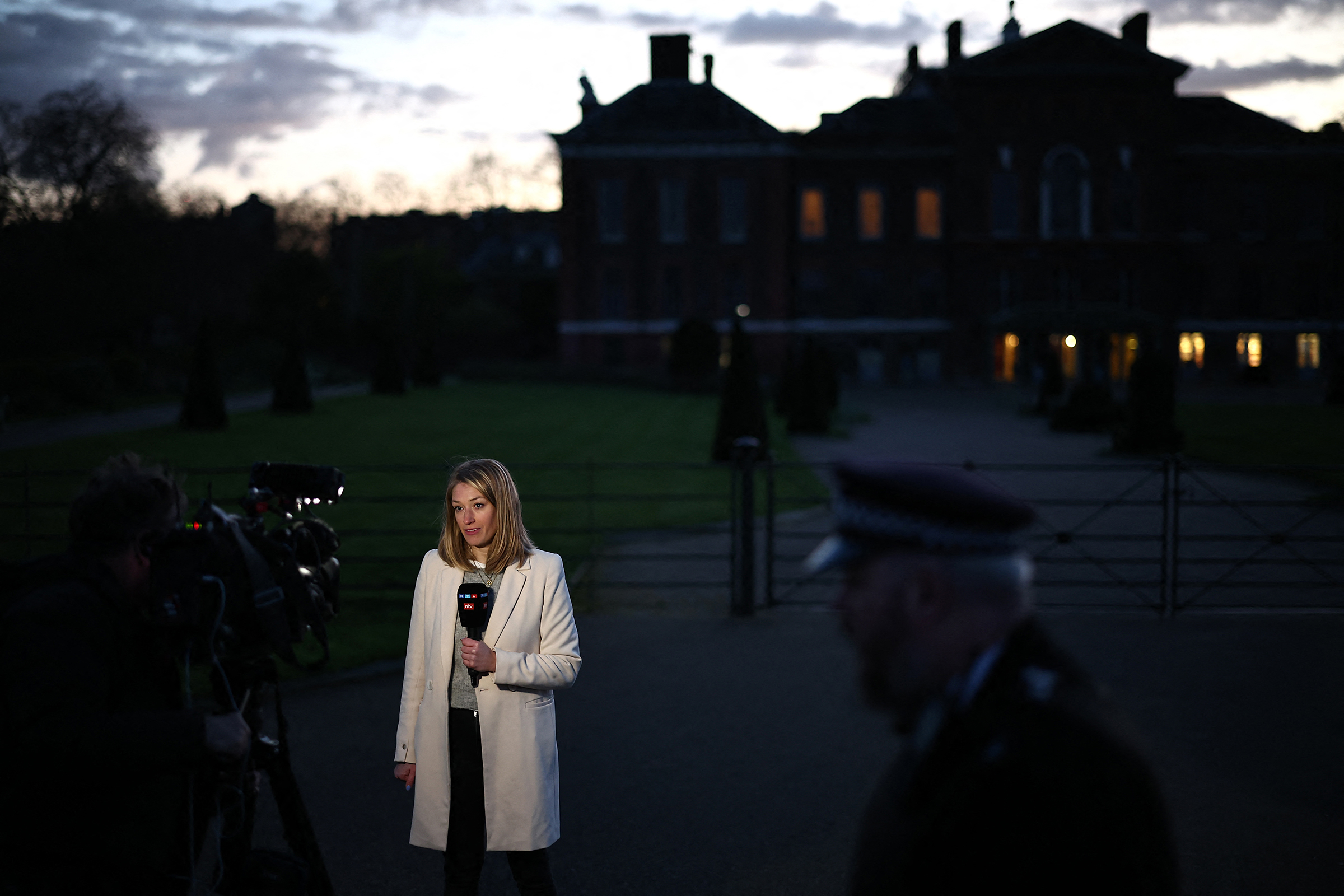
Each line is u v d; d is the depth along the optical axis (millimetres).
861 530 1369
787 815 4898
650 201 52906
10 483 16703
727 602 9445
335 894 4129
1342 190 52156
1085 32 51188
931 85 58188
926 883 1260
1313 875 4219
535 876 3506
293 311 60969
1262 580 10094
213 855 4254
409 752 3557
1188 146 52094
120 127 50250
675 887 4227
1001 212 52312
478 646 3320
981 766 1253
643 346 53406
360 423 28297
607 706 6539
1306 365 52875
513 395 41938
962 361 52875
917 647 1354
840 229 53250
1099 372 51688
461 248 95125
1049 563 11031
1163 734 5879
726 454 20203
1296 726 5992
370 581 10031
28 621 2172
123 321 52125
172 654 2383
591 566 10758
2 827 2209
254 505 3234
